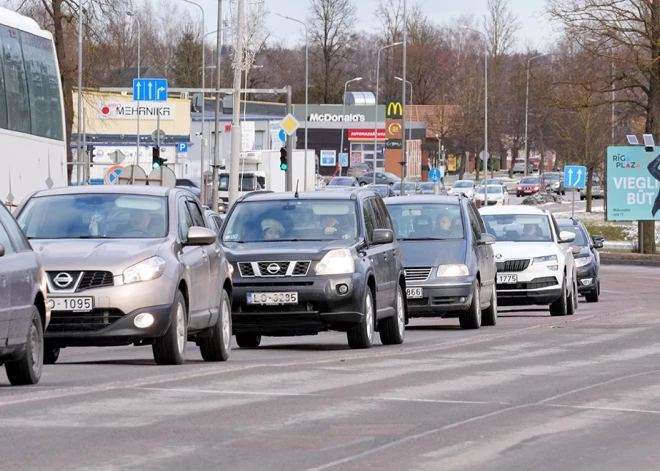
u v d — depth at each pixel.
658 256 129.25
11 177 64.62
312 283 42.06
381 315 45.38
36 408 25.38
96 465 18.97
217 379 31.48
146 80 144.75
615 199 131.12
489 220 69.25
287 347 46.53
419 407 26.52
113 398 27.16
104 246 35.28
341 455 20.23
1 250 28.89
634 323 57.25
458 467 19.31
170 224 37.38
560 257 66.12
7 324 28.94
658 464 20.09
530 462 19.98
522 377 33.19
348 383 31.11
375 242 45.16
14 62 65.94
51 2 134.00
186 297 36.41
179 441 21.36
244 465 19.22
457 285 54.28
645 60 129.38
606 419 25.08
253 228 44.72
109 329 34.16
